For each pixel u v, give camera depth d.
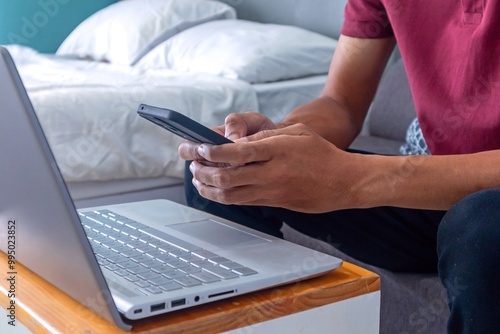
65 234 0.61
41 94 1.77
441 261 0.75
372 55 1.26
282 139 0.75
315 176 0.76
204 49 2.51
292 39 2.48
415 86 1.12
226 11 2.90
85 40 3.01
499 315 0.70
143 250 0.79
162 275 0.70
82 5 3.45
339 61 1.29
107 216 0.94
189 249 0.80
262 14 2.95
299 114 1.18
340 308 0.76
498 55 0.98
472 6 1.02
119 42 2.83
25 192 0.65
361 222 1.09
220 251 0.79
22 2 3.32
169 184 1.91
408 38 1.11
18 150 0.62
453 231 0.73
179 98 1.96
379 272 1.21
